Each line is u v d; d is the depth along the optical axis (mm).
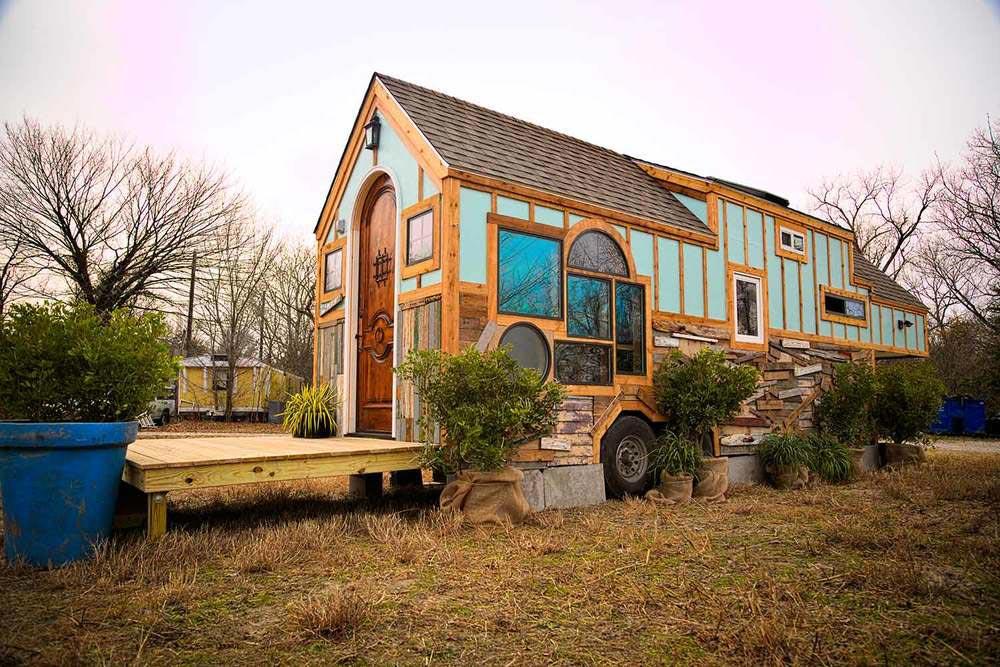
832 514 6219
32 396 4301
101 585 3652
